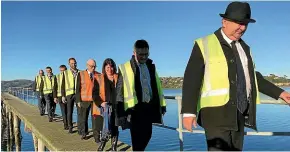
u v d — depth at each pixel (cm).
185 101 240
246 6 239
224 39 246
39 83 1301
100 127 606
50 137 718
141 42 397
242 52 251
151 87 405
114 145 533
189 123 237
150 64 412
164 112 416
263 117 2323
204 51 245
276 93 270
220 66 242
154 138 1569
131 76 397
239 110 242
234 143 247
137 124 393
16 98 2523
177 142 1491
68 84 789
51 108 1067
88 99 680
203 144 1441
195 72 243
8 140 1941
